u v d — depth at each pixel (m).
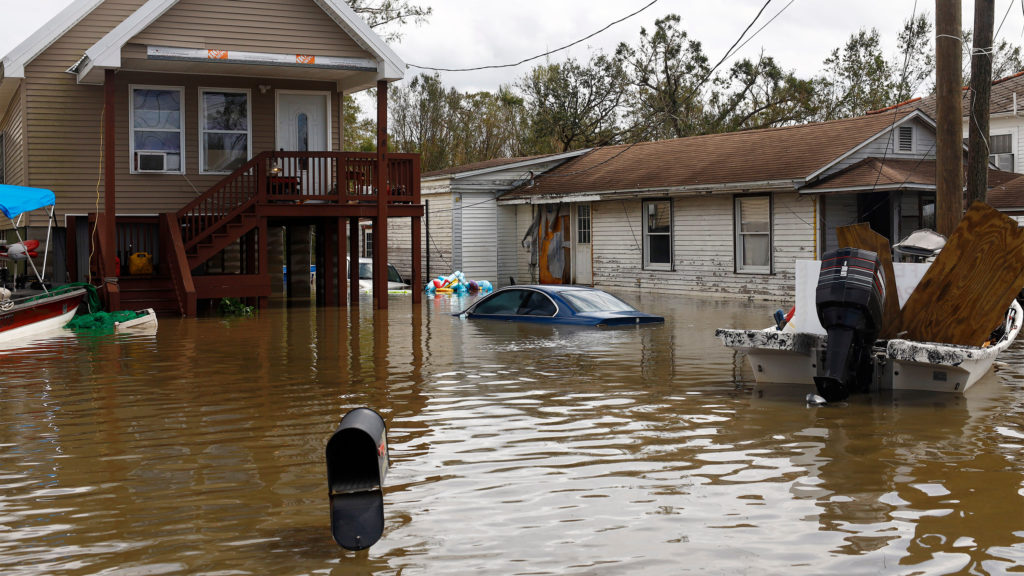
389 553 5.32
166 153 23.61
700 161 29.42
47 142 22.95
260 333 16.72
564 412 9.18
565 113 54.50
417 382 11.00
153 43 21.03
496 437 8.09
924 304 10.80
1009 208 23.28
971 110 16.20
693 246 28.14
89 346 14.84
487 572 5.02
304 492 6.52
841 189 23.42
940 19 13.80
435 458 7.38
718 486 6.56
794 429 8.37
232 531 5.71
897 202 24.55
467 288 31.73
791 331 11.51
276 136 24.42
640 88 54.22
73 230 22.80
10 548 5.44
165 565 5.17
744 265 26.73
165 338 15.95
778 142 28.39
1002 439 7.93
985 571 4.98
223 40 21.70
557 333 16.22
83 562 5.22
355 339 15.55
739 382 10.93
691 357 13.04
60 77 23.00
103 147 23.30
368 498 5.81
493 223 35.31
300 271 27.91
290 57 21.80
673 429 8.39
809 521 5.80
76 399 10.03
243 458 7.44
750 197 26.27
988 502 6.14
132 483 6.75
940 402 9.65
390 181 23.44
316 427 8.57
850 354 9.73
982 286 10.52
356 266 24.42
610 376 11.38
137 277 21.30
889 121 26.03
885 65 50.81
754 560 5.17
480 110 64.19
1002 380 11.04
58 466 7.24
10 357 13.49
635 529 5.68
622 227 30.77
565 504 6.18
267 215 22.20
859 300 9.59
